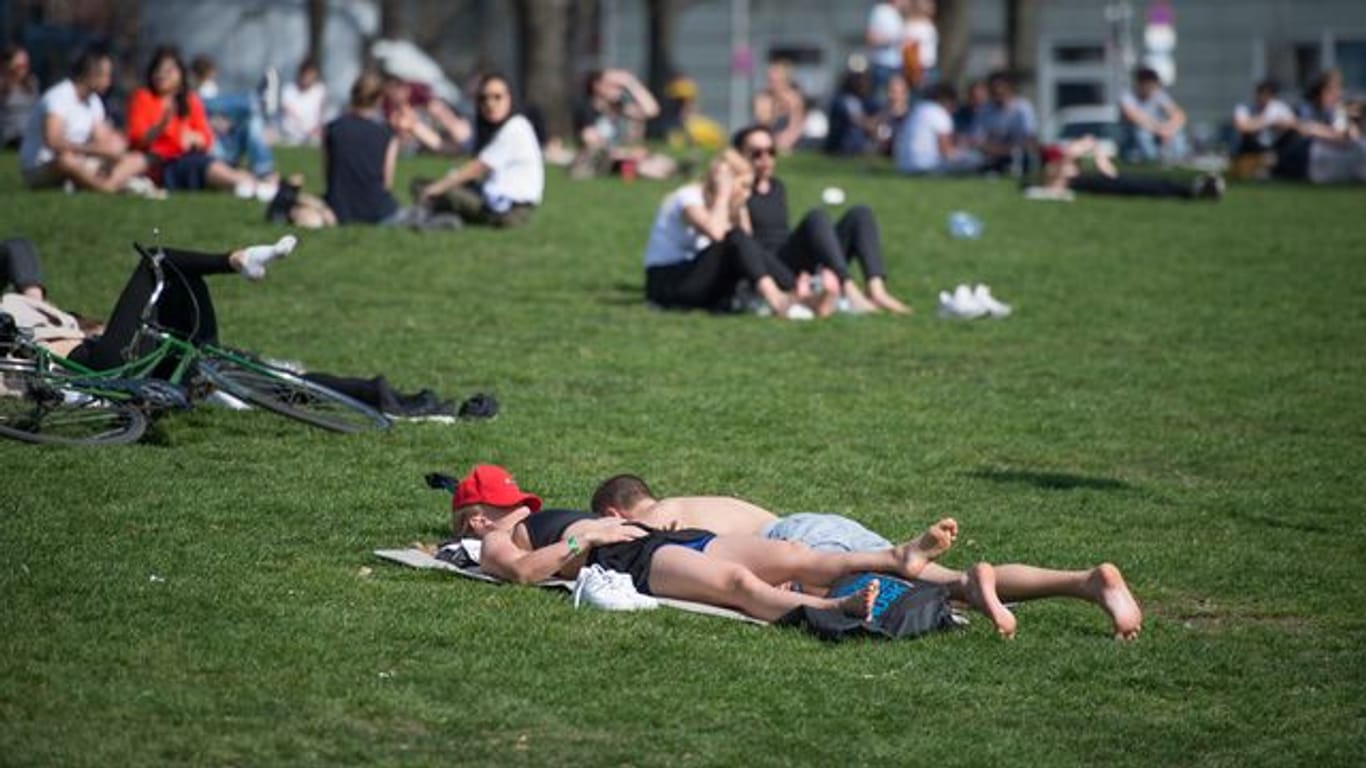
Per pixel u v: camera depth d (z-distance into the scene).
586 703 21.08
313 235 56.56
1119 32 165.62
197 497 29.08
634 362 41.22
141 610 23.52
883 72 122.50
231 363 33.44
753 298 47.66
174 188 66.25
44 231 54.03
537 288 50.59
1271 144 93.62
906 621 23.44
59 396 31.56
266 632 22.86
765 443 34.59
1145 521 30.22
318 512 28.77
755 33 180.75
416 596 24.61
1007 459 34.22
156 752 19.23
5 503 27.97
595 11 181.25
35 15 142.00
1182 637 24.36
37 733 19.53
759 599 23.89
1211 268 57.19
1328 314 49.56
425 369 39.94
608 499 26.22
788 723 20.72
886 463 33.44
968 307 47.94
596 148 85.19
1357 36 162.62
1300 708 21.86
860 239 48.72
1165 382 40.97
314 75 110.38
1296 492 32.22
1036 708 21.58
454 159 92.06
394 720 20.44
